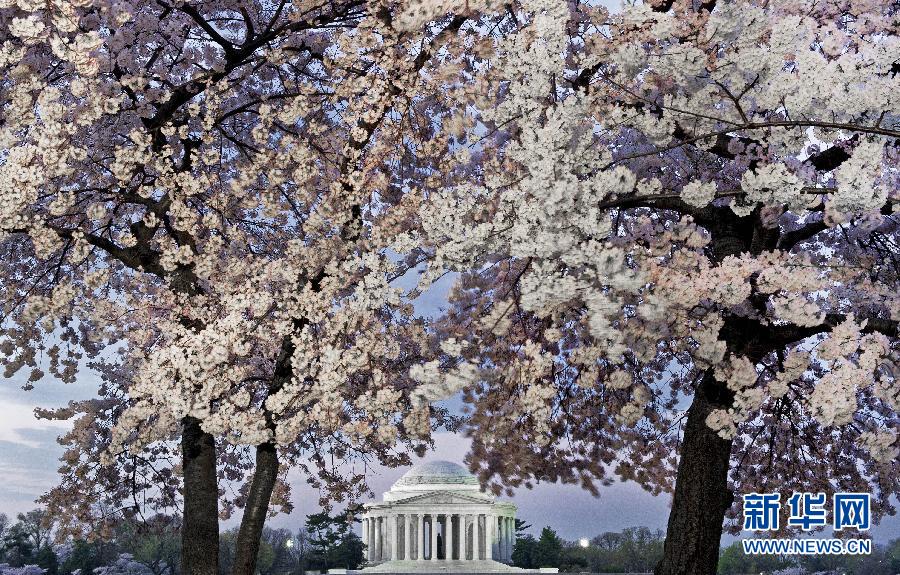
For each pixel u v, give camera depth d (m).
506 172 8.82
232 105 14.19
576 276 7.80
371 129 10.39
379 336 10.43
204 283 12.24
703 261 8.39
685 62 7.41
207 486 12.72
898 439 12.62
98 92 9.38
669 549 10.03
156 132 12.21
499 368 9.74
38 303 10.25
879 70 7.03
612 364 12.66
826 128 7.44
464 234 8.25
